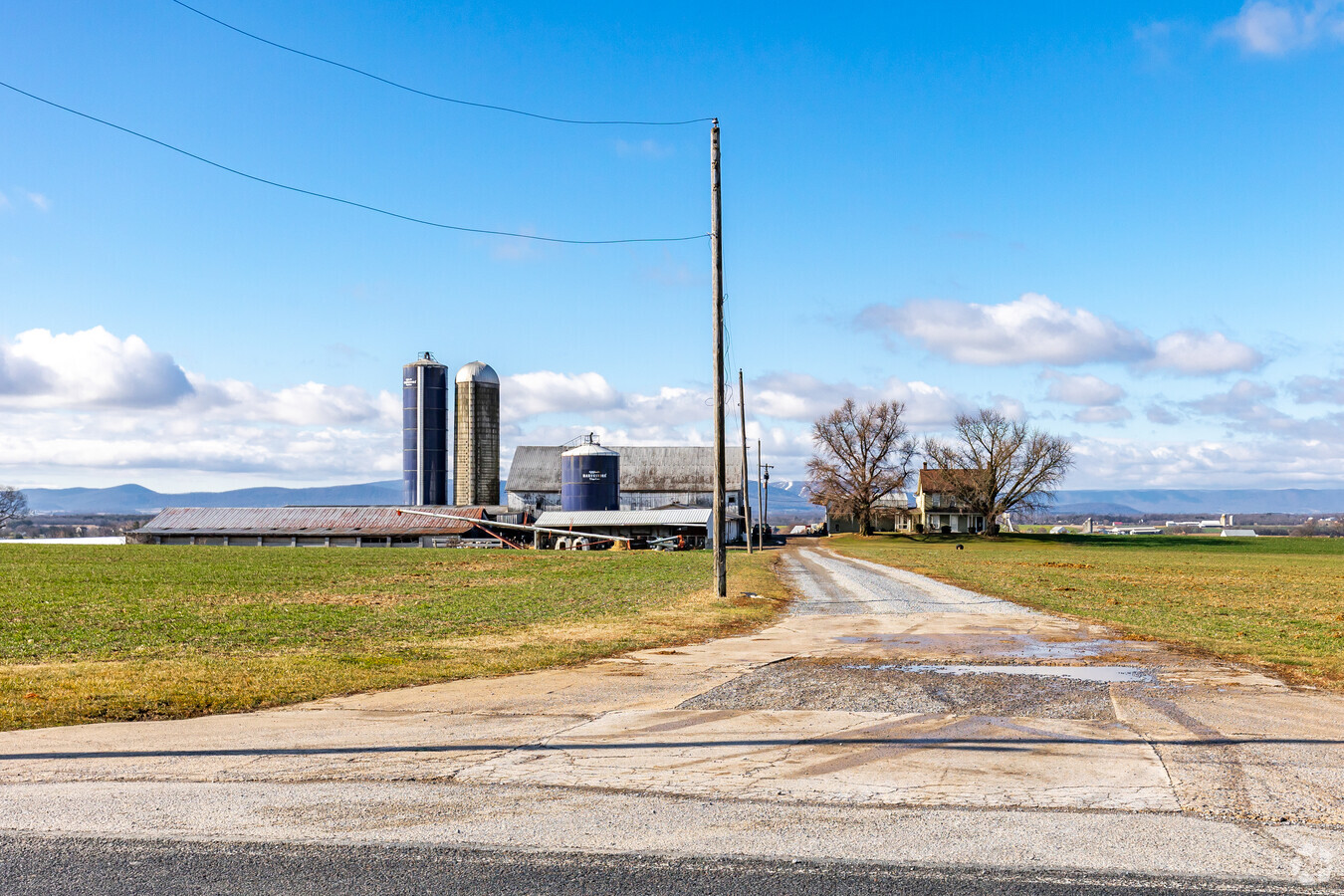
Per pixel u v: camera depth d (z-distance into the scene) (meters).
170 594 28.97
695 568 45.62
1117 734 9.56
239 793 7.42
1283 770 8.14
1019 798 7.27
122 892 5.40
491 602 26.44
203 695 11.47
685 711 10.78
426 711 10.81
